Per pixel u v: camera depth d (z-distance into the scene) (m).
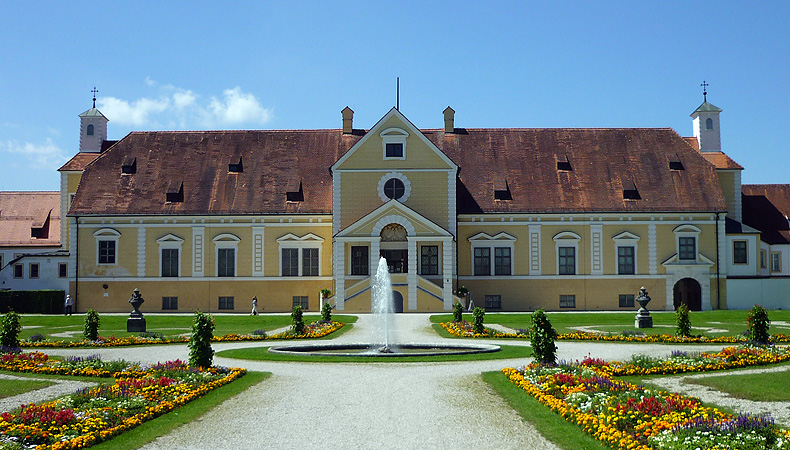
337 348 38.75
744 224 75.31
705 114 78.44
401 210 64.94
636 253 69.19
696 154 72.94
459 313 51.56
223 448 18.73
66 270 77.06
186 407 23.22
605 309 68.88
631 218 69.19
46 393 25.66
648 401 20.78
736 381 26.73
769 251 74.50
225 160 73.00
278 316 62.09
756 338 38.47
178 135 75.31
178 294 69.31
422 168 67.56
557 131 75.50
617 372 28.30
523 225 69.31
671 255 69.12
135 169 72.38
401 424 20.92
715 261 69.12
